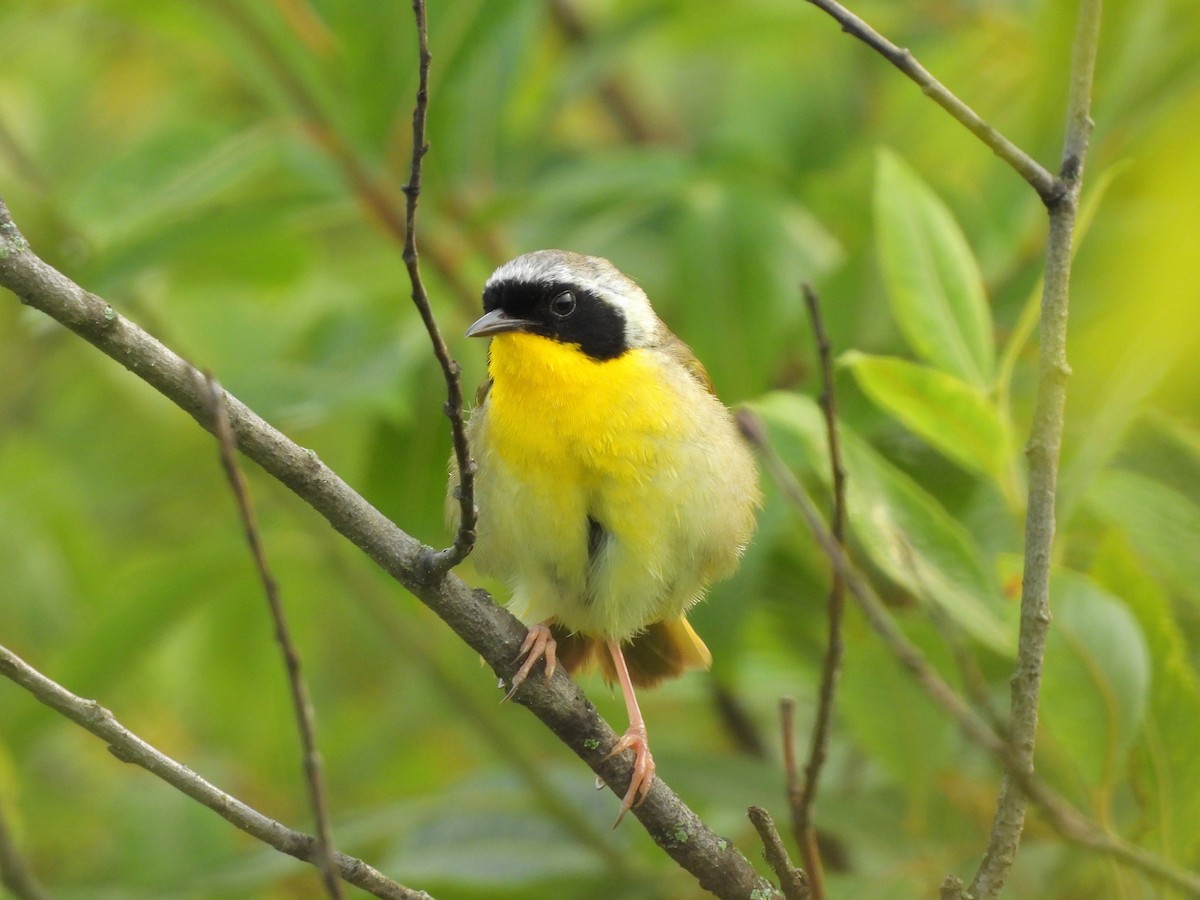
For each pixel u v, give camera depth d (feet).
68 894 35.42
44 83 47.24
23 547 42.83
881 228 29.45
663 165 39.37
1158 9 33.06
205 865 37.40
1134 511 30.17
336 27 36.96
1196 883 21.47
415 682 41.34
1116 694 24.17
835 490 20.54
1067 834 21.12
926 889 31.78
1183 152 19.99
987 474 28.02
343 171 38.47
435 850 36.09
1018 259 37.40
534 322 29.73
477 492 29.84
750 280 38.27
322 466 22.98
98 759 44.06
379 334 38.70
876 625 19.21
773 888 25.04
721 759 35.32
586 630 31.12
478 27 36.94
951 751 32.22
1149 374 25.34
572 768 38.70
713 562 30.19
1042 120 34.42
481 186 40.29
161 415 44.29
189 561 36.96
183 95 48.85
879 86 48.62
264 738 42.29
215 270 41.86
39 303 20.71
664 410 29.17
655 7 43.06
